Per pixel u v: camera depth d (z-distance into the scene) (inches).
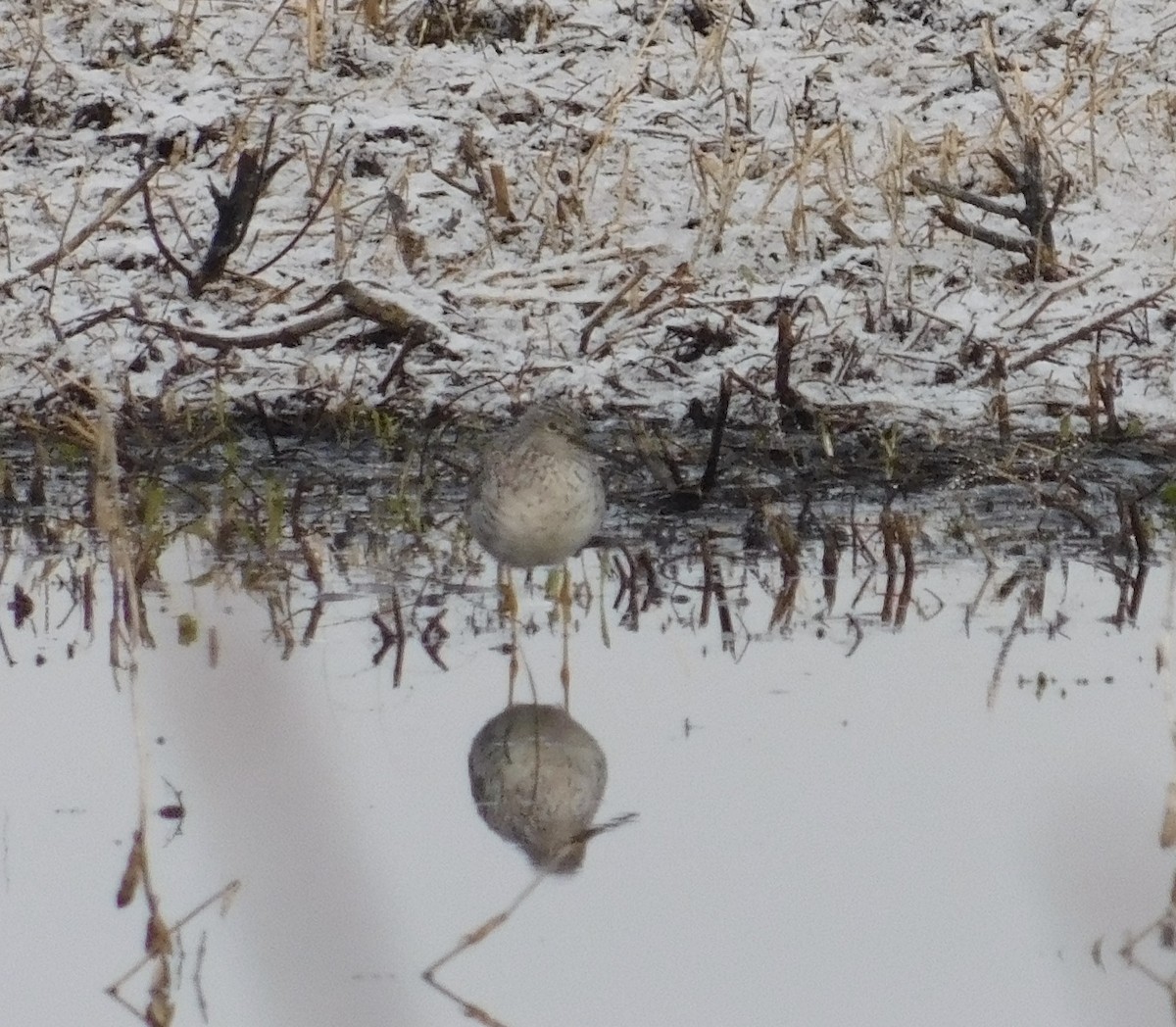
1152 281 777.6
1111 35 924.6
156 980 358.0
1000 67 914.1
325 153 763.4
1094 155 840.3
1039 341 738.8
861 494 673.6
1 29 885.8
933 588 577.9
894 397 701.9
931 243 802.2
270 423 712.4
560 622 547.2
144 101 845.8
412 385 719.7
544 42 909.8
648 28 920.9
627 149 797.9
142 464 681.0
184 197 794.2
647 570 597.6
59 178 807.7
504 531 531.8
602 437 694.5
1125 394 730.2
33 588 575.2
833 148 839.7
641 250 762.8
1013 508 663.8
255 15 913.5
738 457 687.1
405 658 518.0
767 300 743.1
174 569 594.9
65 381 684.7
